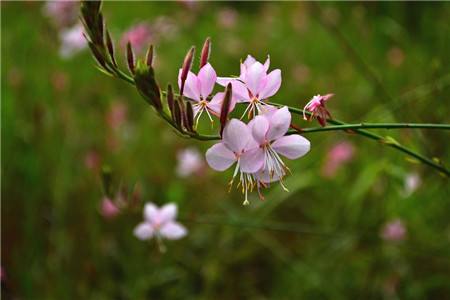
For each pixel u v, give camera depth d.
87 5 0.54
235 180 1.09
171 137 1.22
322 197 1.03
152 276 0.88
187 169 1.04
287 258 0.90
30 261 0.91
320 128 0.56
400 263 0.83
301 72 1.47
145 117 1.27
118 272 0.95
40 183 1.04
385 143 0.59
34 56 1.39
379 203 0.92
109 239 0.95
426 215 0.91
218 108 0.55
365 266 0.86
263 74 0.55
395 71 1.25
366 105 1.25
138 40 1.16
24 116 1.18
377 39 1.51
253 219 0.89
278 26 1.89
